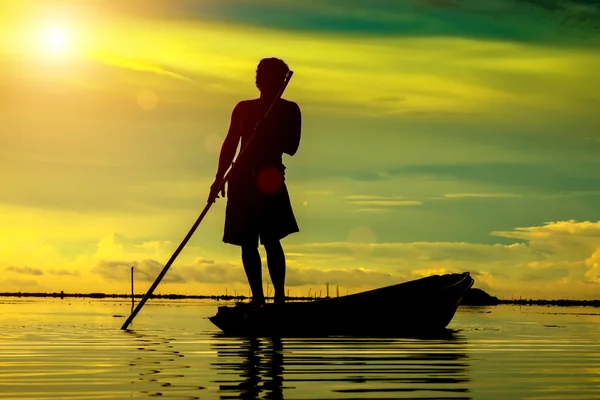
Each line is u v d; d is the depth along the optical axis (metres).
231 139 8.38
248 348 5.90
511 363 4.98
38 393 3.73
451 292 7.91
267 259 8.14
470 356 5.42
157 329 8.12
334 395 3.69
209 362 4.95
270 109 8.11
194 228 8.33
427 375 4.36
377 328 7.52
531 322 10.23
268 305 7.39
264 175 8.07
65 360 5.07
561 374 4.46
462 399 3.62
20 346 6.01
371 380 4.16
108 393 3.73
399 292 7.99
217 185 8.34
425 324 7.82
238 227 8.09
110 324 9.06
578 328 8.82
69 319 10.37
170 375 4.33
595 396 3.70
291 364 4.86
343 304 7.49
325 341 6.63
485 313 14.10
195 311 13.77
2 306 16.66
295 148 8.23
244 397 3.63
